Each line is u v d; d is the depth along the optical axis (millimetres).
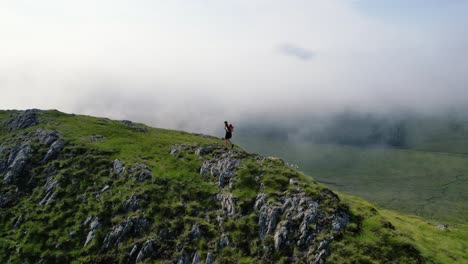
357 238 53719
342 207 58719
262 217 60250
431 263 49875
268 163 72812
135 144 91062
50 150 88312
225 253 57094
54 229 68188
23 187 80562
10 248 65938
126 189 72438
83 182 77312
